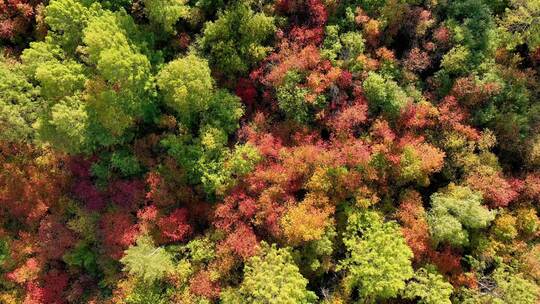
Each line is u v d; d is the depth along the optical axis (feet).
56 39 120.78
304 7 127.13
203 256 123.95
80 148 125.49
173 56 132.98
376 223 119.55
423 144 123.85
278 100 126.00
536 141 122.31
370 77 120.88
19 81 119.75
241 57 128.57
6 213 139.74
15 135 122.72
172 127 127.34
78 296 134.10
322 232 116.06
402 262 112.68
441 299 112.78
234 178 124.88
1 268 137.08
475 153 126.31
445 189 124.98
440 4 126.31
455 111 123.03
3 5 131.85
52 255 132.57
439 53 126.41
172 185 127.34
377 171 123.65
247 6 125.80
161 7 120.37
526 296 112.88
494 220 122.52
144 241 123.03
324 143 124.36
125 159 126.41
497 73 123.65
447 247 122.01
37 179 134.92
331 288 123.95
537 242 124.47
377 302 122.93
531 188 122.11
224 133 125.90
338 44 123.95
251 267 117.29
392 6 123.54
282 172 120.47
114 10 127.44
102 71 110.83
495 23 126.52
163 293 123.95
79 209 132.46
